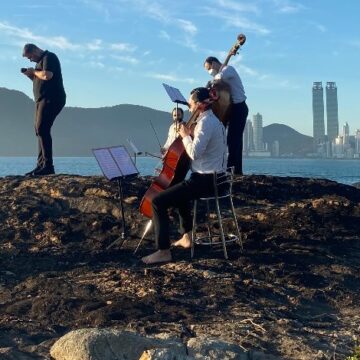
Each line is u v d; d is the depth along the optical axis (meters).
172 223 6.89
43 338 3.95
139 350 3.43
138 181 7.96
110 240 6.39
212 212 7.12
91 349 3.38
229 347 3.62
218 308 4.50
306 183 8.25
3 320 4.25
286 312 4.55
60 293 4.83
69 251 6.07
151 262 5.61
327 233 6.60
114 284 5.00
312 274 5.39
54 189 7.55
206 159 5.46
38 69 8.31
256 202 7.61
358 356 3.59
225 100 6.21
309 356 3.71
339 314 4.67
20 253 6.02
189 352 3.52
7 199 7.35
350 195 8.22
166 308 4.42
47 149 8.57
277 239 6.38
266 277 5.30
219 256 5.82
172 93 6.66
